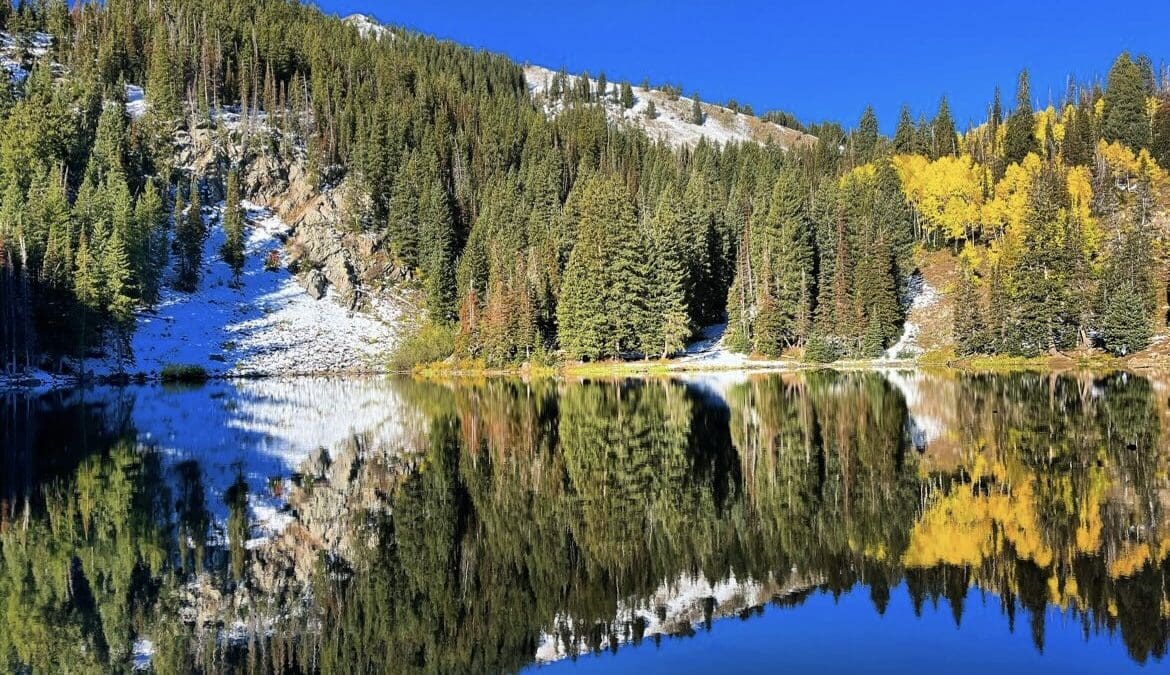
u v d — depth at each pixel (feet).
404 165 428.15
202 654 40.91
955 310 265.34
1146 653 36.40
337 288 372.58
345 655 40.29
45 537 63.67
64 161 350.43
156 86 403.75
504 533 62.44
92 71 422.82
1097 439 94.79
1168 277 271.49
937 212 346.74
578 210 348.18
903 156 422.82
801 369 256.32
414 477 87.15
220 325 330.34
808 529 59.72
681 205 327.88
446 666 38.14
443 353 325.21
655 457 94.89
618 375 260.83
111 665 39.60
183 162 395.96
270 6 584.81
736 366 263.90
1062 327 255.50
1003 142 401.29
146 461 100.37
